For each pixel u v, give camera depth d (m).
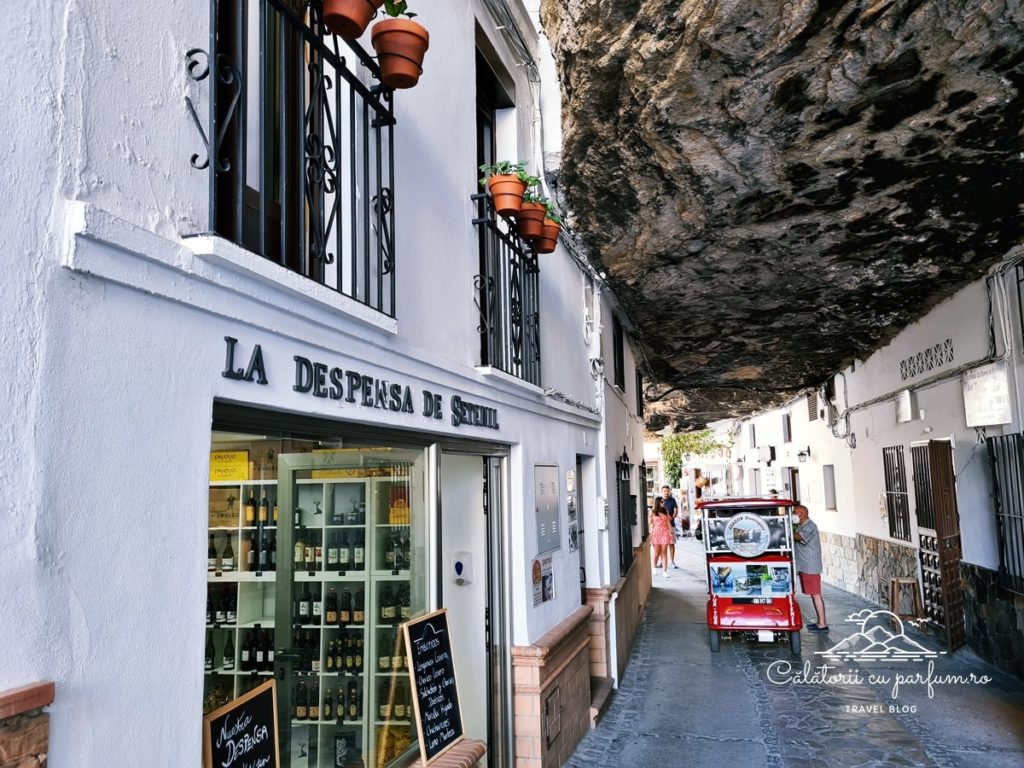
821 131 4.89
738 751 5.68
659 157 5.39
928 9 3.70
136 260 1.74
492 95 5.45
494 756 4.50
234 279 2.05
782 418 18.45
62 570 1.53
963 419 8.38
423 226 3.56
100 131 1.72
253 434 2.37
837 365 13.20
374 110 3.10
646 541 13.84
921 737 5.86
